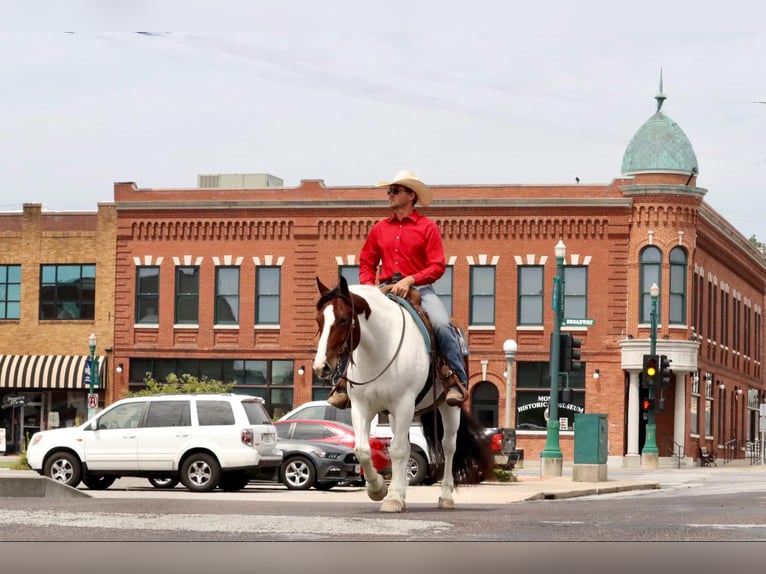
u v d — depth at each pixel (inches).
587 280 2331.4
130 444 1086.4
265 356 2428.6
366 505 610.9
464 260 2372.0
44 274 2516.0
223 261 2452.0
